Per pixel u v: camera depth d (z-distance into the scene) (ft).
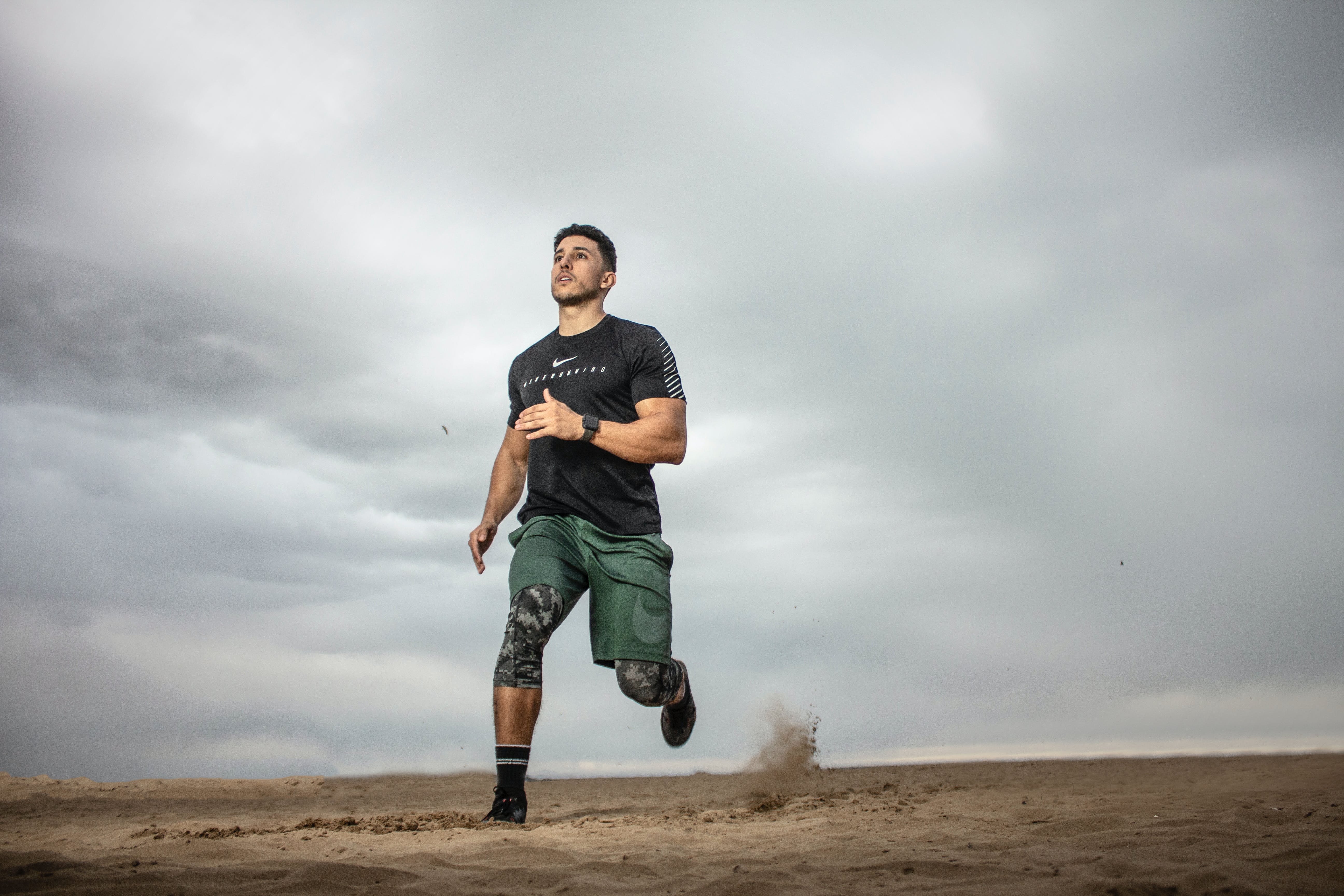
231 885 6.27
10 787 20.04
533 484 12.32
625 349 12.57
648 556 12.01
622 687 12.01
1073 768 20.01
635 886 6.25
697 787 19.45
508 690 10.91
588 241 13.06
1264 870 5.77
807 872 6.54
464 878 6.57
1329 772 13.32
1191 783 13.20
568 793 19.04
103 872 6.53
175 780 21.44
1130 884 5.46
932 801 12.40
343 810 15.26
